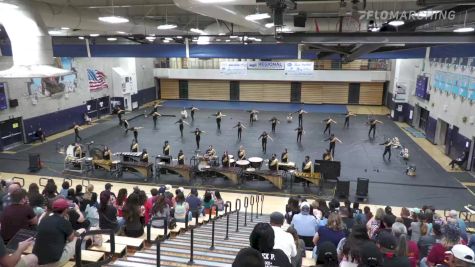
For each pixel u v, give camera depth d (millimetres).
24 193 6035
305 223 8445
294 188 19156
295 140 27547
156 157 20922
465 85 22641
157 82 46875
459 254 3979
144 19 22203
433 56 16422
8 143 26312
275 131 30406
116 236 7648
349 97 43469
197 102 45156
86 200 10211
